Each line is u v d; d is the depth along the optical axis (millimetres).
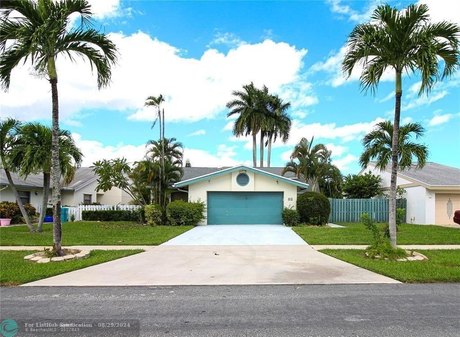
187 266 9445
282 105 41844
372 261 9891
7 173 17250
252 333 4777
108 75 11648
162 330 4906
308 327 4996
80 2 10438
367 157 15203
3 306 6012
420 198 24188
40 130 16531
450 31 9984
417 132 14883
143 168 24000
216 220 22547
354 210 25719
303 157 32719
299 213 22156
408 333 4746
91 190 34312
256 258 10609
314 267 9281
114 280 7898
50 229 18703
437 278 7844
